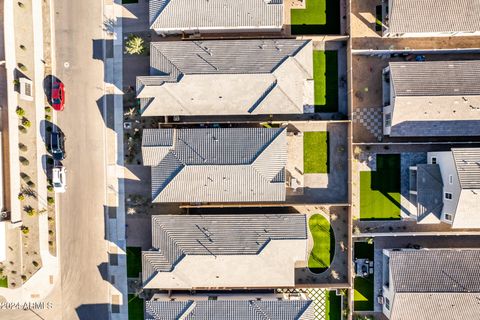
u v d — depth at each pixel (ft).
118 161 120.16
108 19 118.32
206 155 108.27
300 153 118.83
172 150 109.70
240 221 110.52
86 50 118.83
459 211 101.09
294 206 117.60
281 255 109.50
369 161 118.11
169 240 110.63
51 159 119.96
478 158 101.09
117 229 120.78
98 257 121.08
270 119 118.52
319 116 118.21
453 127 108.68
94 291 121.39
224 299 112.06
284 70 108.06
